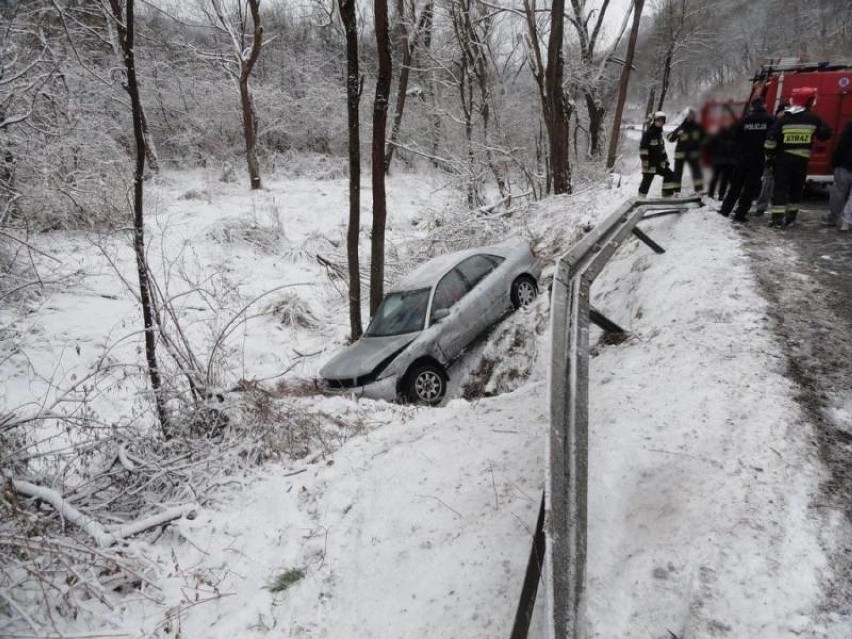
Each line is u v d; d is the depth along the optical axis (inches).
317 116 1010.1
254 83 996.6
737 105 348.2
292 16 1122.7
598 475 131.2
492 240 508.4
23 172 407.5
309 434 224.8
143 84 865.5
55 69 349.7
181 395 224.4
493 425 183.5
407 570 133.0
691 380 157.9
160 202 676.1
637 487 126.3
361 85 343.6
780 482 116.6
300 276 529.3
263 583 143.5
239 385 236.2
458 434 182.9
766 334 176.6
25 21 365.7
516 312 334.3
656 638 94.1
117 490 191.3
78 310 391.2
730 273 225.9
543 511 113.4
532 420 179.5
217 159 932.6
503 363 312.5
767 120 290.5
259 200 743.7
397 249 561.0
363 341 322.0
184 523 170.6
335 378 295.7
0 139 367.2
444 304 319.9
